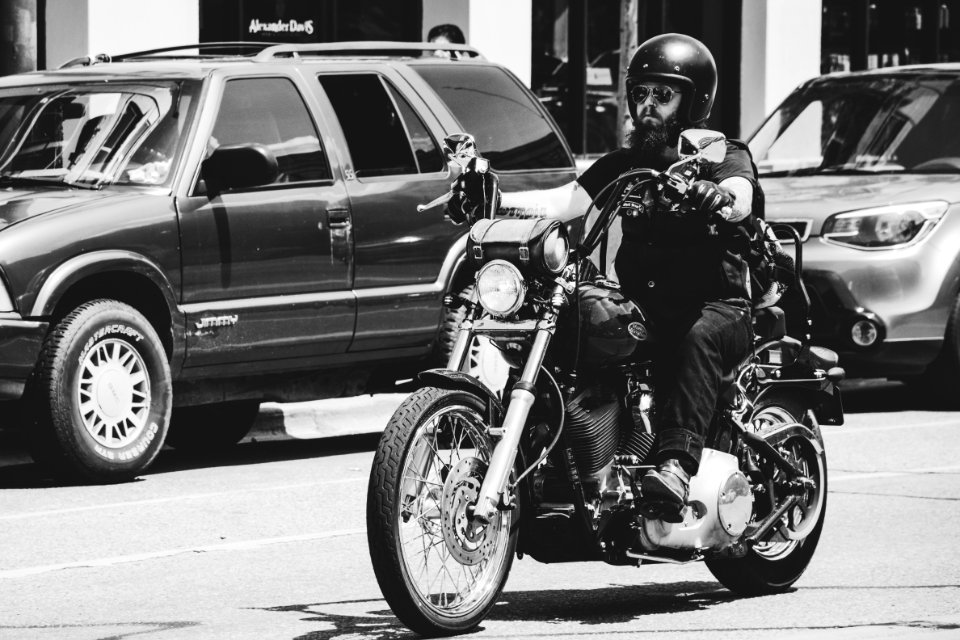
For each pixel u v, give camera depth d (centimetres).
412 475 817
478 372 1520
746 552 912
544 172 1628
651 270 871
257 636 853
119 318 1325
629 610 914
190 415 1568
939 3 3162
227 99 1432
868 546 1094
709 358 856
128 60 1586
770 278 923
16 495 1280
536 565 1048
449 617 821
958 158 1827
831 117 1931
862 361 1730
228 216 1388
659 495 834
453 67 1602
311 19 2277
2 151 1455
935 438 1570
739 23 2819
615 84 2653
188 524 1164
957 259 1733
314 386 1488
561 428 819
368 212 1470
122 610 916
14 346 1277
